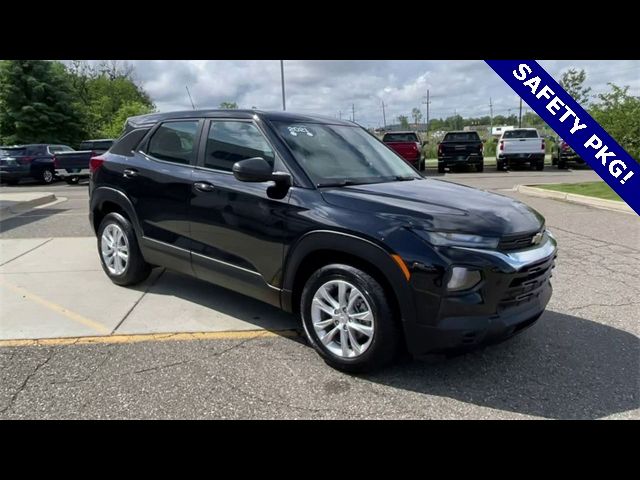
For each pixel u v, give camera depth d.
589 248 6.77
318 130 4.17
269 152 3.79
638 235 7.55
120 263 5.09
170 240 4.44
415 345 3.04
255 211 3.68
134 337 3.93
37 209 11.18
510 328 3.06
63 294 4.95
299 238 3.42
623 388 3.16
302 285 3.64
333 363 3.37
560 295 4.93
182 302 4.73
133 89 64.12
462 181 16.67
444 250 2.93
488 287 2.95
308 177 3.57
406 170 4.42
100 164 5.12
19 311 4.48
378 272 3.15
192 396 3.05
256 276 3.78
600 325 4.18
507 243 3.08
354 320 3.26
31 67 31.41
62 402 2.97
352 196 3.37
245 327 4.14
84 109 34.78
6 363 3.47
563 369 3.41
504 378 3.29
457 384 3.21
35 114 30.77
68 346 3.76
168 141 4.59
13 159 18.77
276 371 3.38
